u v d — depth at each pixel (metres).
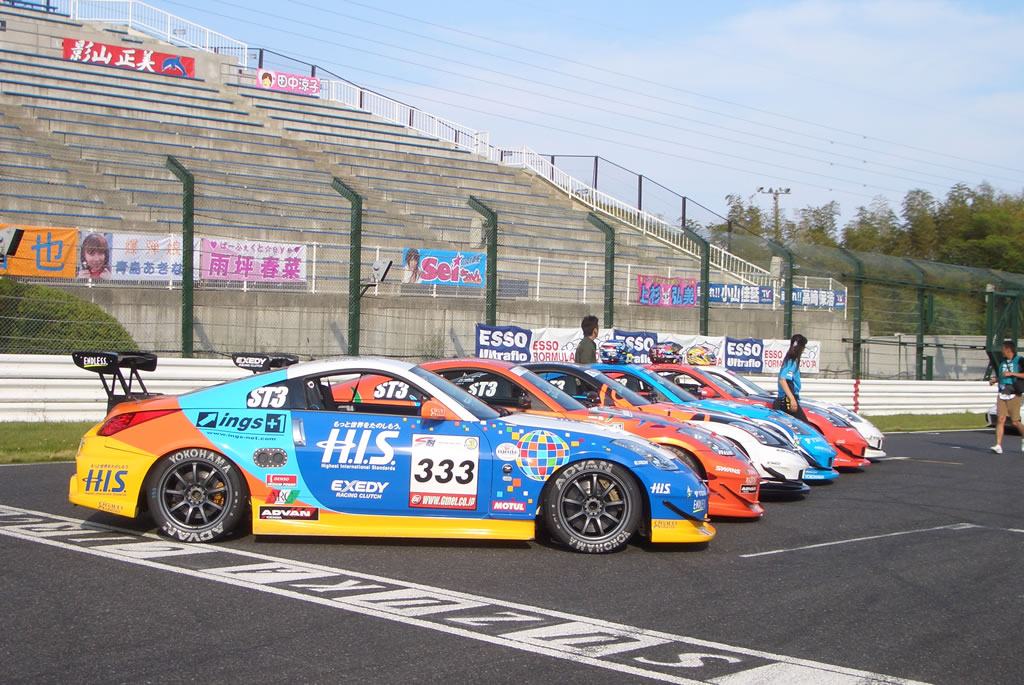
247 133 29.81
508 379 8.20
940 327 27.31
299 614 4.93
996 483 11.34
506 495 6.52
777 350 20.38
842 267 23.88
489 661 4.31
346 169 29.34
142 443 6.49
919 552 7.14
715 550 6.95
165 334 16.12
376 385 7.32
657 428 8.03
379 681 4.03
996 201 61.16
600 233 29.08
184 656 4.27
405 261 18.08
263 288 17.42
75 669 4.08
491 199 30.73
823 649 4.70
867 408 20.58
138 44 33.62
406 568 6.00
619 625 4.96
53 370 12.48
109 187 23.05
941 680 4.31
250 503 6.50
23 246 14.13
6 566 5.72
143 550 6.21
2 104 26.31
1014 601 5.76
